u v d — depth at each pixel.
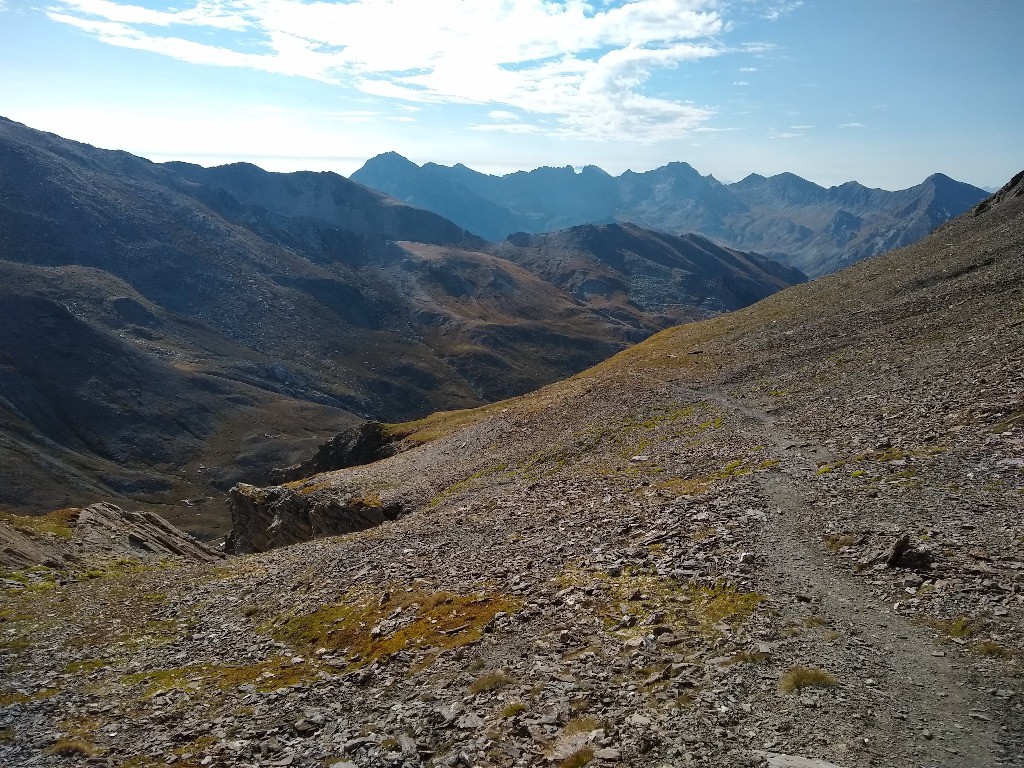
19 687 25.81
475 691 17.28
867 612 17.97
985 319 55.97
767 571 21.45
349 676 21.06
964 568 19.06
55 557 53.34
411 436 110.00
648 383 78.38
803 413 48.03
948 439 31.44
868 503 26.14
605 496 38.16
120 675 26.45
